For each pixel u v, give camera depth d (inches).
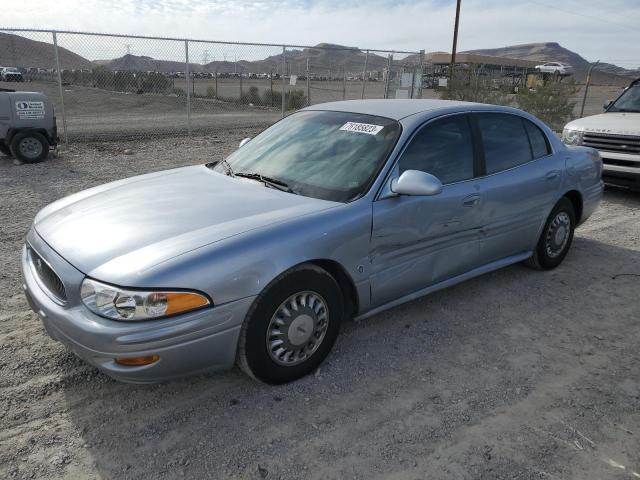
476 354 137.2
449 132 151.1
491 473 96.5
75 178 330.3
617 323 157.5
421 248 140.9
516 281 186.2
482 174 157.0
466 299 169.9
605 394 121.6
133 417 109.1
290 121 168.4
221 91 1097.4
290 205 124.2
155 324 97.6
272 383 118.3
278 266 109.1
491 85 689.6
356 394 118.6
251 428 106.7
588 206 203.5
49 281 112.7
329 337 125.0
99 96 864.9
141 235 110.6
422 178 125.2
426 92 962.7
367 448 102.0
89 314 100.1
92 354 99.4
